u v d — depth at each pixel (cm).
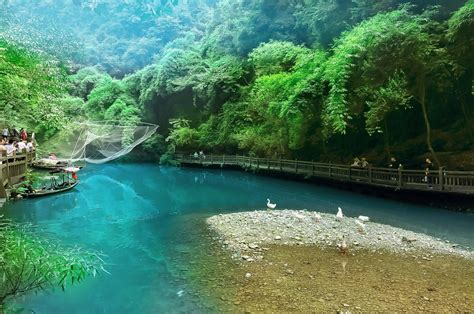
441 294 756
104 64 5919
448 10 1758
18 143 1930
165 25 6406
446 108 1973
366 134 2277
